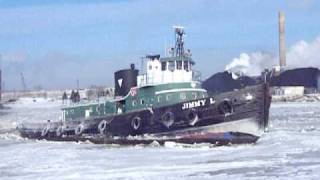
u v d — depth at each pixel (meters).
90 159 32.97
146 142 39.00
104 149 38.41
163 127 38.25
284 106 128.75
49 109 145.62
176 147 37.38
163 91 39.41
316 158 30.89
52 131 47.50
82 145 41.88
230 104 36.22
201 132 37.12
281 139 41.09
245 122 36.44
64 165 30.59
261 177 24.70
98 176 26.00
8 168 30.19
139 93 40.53
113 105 42.28
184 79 39.78
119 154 34.94
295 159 30.62
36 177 26.58
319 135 44.94
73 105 45.84
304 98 144.12
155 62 40.09
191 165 28.81
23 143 46.56
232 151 34.44
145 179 24.70
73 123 45.19
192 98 39.53
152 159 31.80
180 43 40.38
